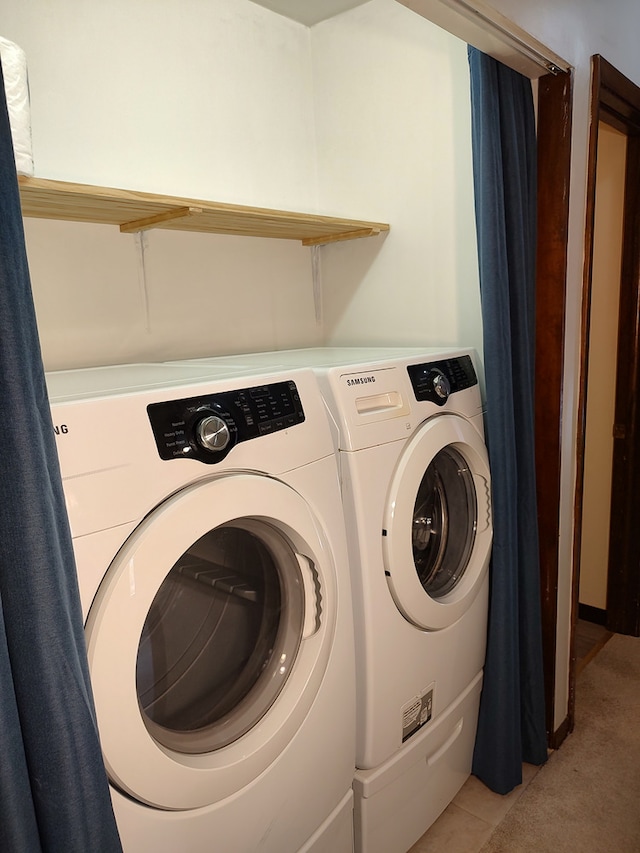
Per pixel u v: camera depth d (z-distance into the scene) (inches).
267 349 84.5
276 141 82.2
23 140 39.6
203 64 72.6
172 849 38.7
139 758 35.8
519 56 58.2
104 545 34.2
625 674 93.6
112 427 35.3
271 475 44.2
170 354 72.7
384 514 54.1
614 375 100.3
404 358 60.4
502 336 61.8
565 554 75.4
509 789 70.2
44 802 28.4
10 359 26.0
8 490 26.4
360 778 55.7
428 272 78.9
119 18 64.2
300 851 48.5
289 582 48.3
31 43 57.6
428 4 48.3
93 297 64.7
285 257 85.8
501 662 68.1
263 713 45.4
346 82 82.5
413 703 59.3
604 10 70.9
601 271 99.5
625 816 67.2
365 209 83.8
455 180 74.1
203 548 42.6
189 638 43.0
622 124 87.0
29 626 27.2
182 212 59.1
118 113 64.8
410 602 56.2
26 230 59.0
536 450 71.5
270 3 78.5
